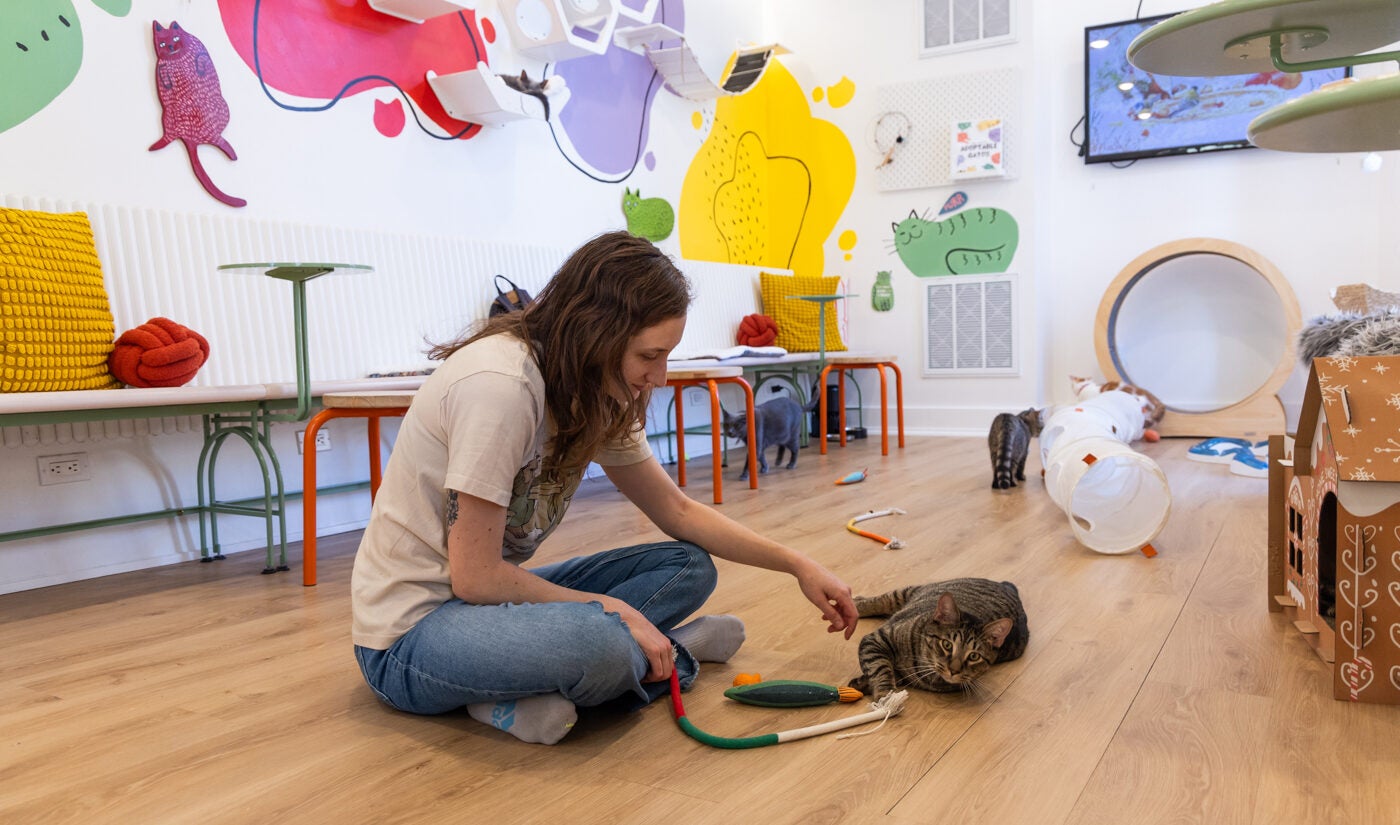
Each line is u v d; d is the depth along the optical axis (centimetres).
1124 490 298
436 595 137
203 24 309
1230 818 108
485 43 416
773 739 132
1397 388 147
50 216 250
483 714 138
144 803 120
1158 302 564
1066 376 585
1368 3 120
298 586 248
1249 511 310
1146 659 167
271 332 314
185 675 174
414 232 376
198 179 308
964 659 145
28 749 139
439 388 130
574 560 163
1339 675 144
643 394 134
